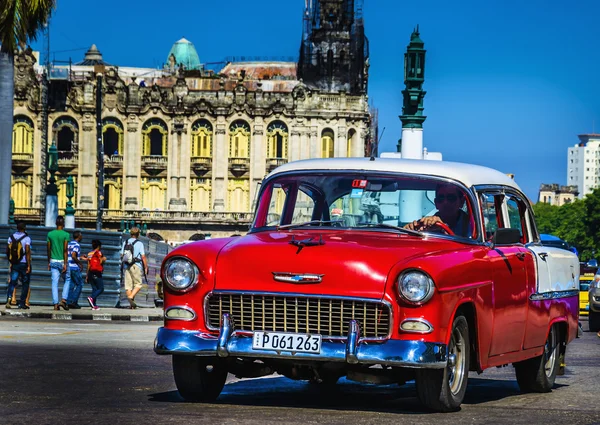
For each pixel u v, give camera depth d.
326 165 11.43
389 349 9.65
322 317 9.87
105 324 26.45
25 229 30.95
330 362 9.91
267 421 9.23
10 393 11.07
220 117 121.25
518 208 12.48
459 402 10.31
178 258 10.29
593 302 28.47
